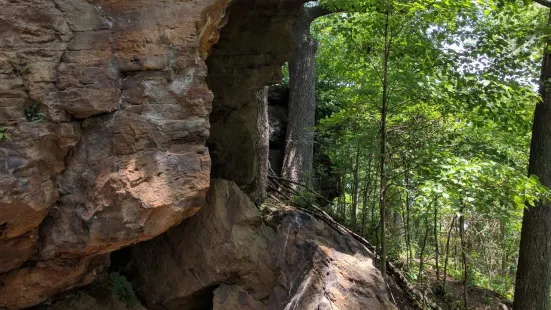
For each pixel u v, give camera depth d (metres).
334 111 10.53
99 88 2.90
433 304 5.90
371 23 4.91
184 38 3.04
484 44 4.81
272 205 6.14
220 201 4.74
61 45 2.84
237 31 5.09
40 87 2.79
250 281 4.63
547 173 5.84
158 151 2.97
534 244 6.00
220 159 5.59
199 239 4.61
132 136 2.94
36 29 2.78
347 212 9.25
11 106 2.70
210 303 4.72
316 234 4.98
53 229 2.97
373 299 4.11
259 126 6.33
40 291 3.26
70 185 2.95
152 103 2.99
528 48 5.00
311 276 4.34
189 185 3.02
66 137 2.87
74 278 3.38
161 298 4.61
